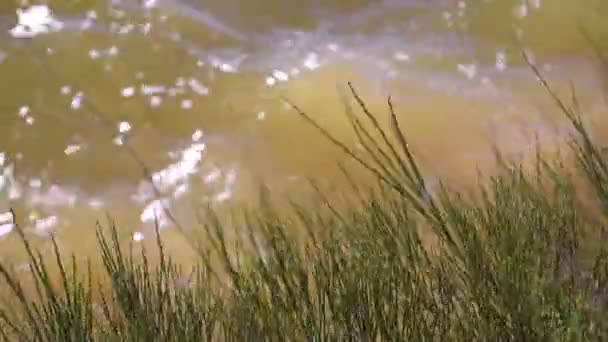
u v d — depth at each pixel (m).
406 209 4.43
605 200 4.34
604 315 3.70
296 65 6.24
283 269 4.14
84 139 5.75
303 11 6.61
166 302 4.11
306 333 3.82
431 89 6.03
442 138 5.66
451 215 4.22
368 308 3.86
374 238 4.18
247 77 6.16
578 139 5.52
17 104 5.91
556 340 3.62
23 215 5.31
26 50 6.21
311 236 4.43
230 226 5.16
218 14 6.56
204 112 5.93
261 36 6.45
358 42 6.41
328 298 3.92
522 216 4.13
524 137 5.62
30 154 5.63
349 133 5.72
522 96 5.98
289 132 5.77
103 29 6.37
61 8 6.46
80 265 4.96
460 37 6.43
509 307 3.75
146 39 6.34
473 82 6.10
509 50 6.33
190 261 4.93
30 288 4.79
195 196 5.43
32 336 4.10
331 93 6.01
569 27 6.45
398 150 5.56
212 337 3.98
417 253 4.11
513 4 6.58
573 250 4.01
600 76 6.11
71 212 5.34
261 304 3.97
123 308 3.94
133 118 5.88
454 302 3.94
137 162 5.63
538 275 3.85
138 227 5.24
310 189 5.39
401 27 6.51
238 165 5.60
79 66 6.15
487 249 4.02
